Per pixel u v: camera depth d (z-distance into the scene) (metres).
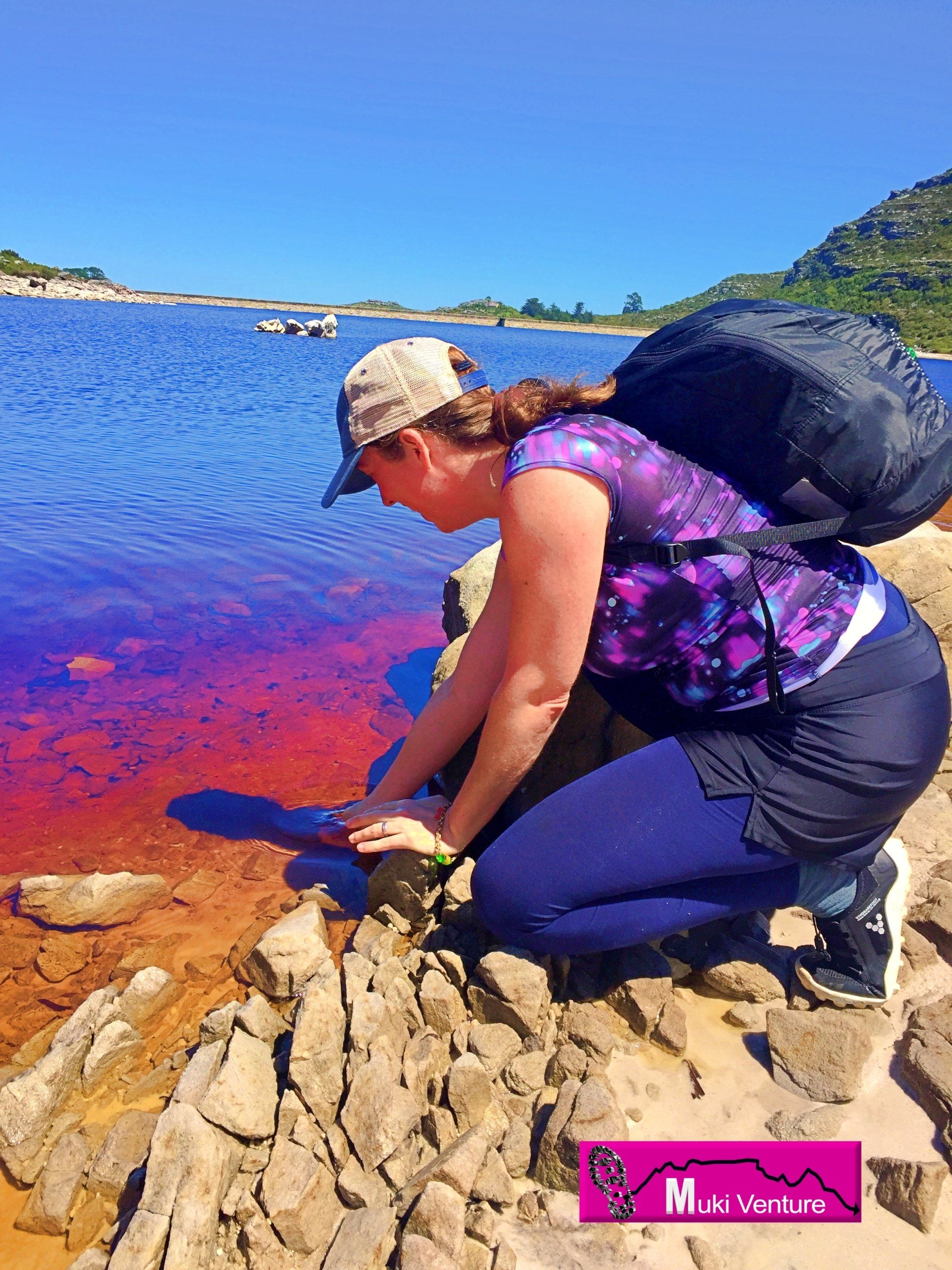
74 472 7.73
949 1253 1.42
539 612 1.54
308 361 27.08
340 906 2.40
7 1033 1.96
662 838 1.69
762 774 1.64
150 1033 1.95
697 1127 1.64
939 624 2.92
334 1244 1.38
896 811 1.67
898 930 1.82
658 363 1.59
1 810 2.78
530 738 1.72
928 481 1.49
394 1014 1.78
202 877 2.51
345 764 3.16
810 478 1.52
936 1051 1.73
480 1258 1.39
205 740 3.29
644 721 1.96
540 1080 1.73
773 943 2.13
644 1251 1.41
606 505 1.49
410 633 4.50
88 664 3.87
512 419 1.64
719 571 1.57
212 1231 1.40
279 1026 1.84
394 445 1.71
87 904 2.34
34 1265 1.44
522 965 1.83
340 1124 1.57
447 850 1.99
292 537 6.17
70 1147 1.61
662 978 1.90
